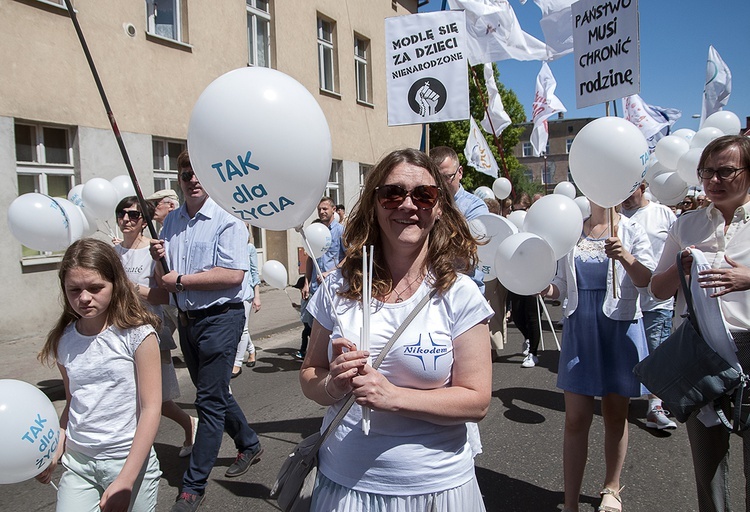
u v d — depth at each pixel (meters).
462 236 1.80
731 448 3.94
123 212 3.99
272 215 1.88
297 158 1.77
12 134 7.27
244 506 3.23
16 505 3.32
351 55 14.84
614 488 2.99
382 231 1.80
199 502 3.12
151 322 2.29
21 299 7.42
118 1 8.62
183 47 9.78
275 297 11.02
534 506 3.16
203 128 1.77
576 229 2.88
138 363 2.21
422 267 1.74
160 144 9.67
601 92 3.82
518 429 4.31
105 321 2.24
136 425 2.25
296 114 1.77
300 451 1.81
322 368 1.80
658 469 3.60
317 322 1.83
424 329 1.62
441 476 1.61
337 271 1.89
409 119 4.73
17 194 7.37
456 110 4.58
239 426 3.59
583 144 2.86
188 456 3.91
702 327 2.33
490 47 7.61
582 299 2.95
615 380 2.85
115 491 1.98
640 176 2.77
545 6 7.21
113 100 8.59
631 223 3.08
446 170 3.57
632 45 3.55
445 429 1.65
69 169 8.17
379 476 1.60
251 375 6.02
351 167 14.84
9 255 7.27
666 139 5.26
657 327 4.26
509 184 9.54
